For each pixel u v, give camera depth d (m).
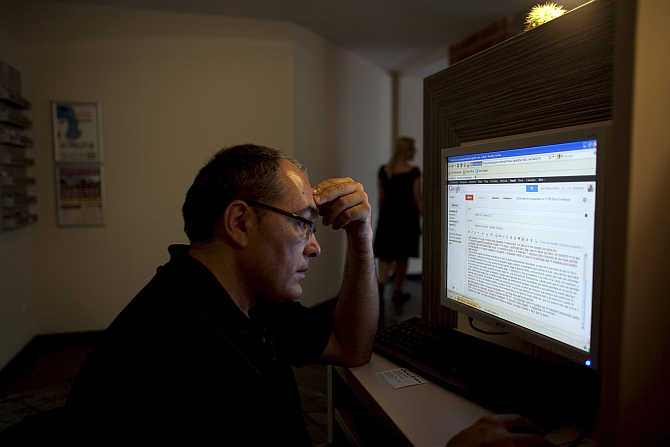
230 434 0.60
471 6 3.48
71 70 3.33
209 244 0.73
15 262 2.99
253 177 0.71
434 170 1.23
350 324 0.94
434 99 1.23
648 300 0.51
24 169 3.13
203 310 0.65
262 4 3.40
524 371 0.80
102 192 3.42
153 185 3.50
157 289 0.68
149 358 0.60
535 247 0.77
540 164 0.75
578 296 0.68
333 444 1.08
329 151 4.43
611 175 0.52
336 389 1.07
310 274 4.07
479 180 0.92
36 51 3.27
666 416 0.53
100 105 3.39
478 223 0.92
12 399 2.47
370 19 3.76
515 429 0.62
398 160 4.23
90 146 3.38
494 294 0.88
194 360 0.61
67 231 3.39
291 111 3.74
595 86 0.77
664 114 0.51
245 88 3.65
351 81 4.81
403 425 0.69
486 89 1.04
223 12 3.54
